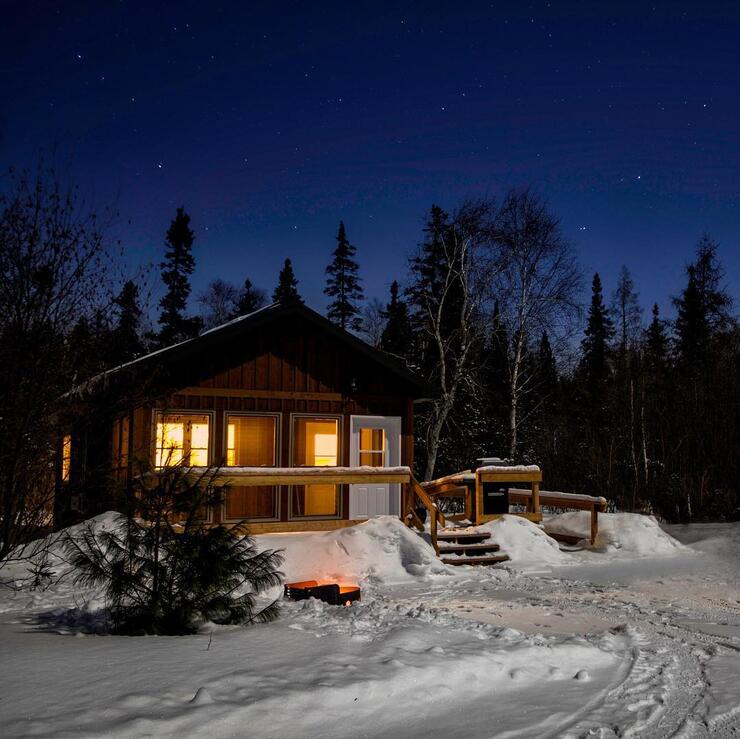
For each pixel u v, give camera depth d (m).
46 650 5.61
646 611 9.37
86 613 7.89
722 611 9.43
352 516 16.44
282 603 8.30
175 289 44.41
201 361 15.34
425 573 12.23
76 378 9.74
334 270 48.97
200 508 7.55
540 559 14.24
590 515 17.06
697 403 27.61
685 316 37.50
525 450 29.36
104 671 4.92
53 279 9.18
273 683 4.77
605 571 13.17
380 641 6.06
